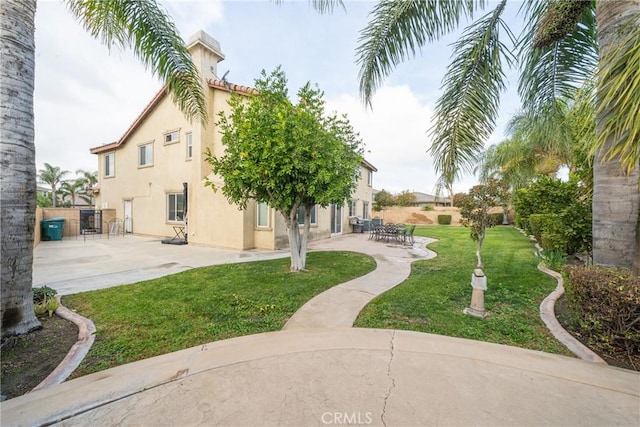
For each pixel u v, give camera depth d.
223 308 4.32
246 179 6.00
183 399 2.27
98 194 18.27
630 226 3.22
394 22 4.18
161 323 3.78
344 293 5.13
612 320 2.89
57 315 3.99
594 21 3.94
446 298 4.77
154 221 14.43
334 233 15.74
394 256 9.12
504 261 7.81
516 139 12.63
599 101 2.92
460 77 4.16
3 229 3.22
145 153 14.81
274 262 7.98
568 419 2.01
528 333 3.41
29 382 2.56
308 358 2.88
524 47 4.20
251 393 2.33
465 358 2.86
